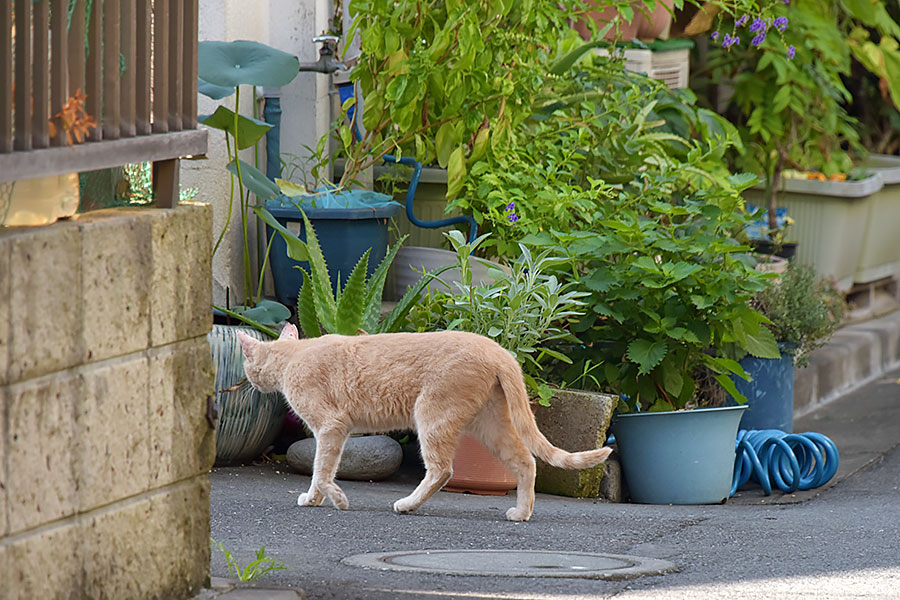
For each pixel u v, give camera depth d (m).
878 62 14.42
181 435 4.32
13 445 3.55
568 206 8.72
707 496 8.13
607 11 11.47
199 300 4.38
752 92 13.66
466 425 6.71
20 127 3.68
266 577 4.90
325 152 9.75
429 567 5.26
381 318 8.98
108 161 3.98
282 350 6.90
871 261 13.81
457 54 9.00
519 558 5.63
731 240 8.75
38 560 3.66
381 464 7.88
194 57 4.41
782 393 9.49
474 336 6.64
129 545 4.07
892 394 11.98
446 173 9.97
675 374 8.41
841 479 9.00
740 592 5.04
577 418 7.91
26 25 3.66
